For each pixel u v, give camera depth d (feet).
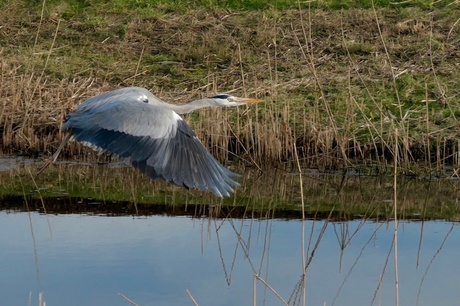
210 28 66.23
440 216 45.14
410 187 49.42
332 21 66.54
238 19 67.41
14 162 52.08
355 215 45.21
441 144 52.49
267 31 64.85
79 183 49.57
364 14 67.10
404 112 55.72
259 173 51.29
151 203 46.80
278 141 52.01
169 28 66.49
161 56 62.80
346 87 57.93
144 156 25.11
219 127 52.65
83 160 53.16
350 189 49.19
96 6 68.85
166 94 57.06
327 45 63.62
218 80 59.62
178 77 60.29
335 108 56.03
